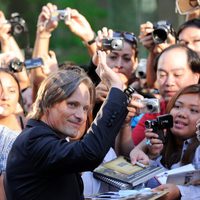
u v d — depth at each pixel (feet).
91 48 41.27
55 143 26.66
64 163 26.50
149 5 68.64
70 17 41.45
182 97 32.78
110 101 27.22
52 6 42.19
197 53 38.01
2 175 30.76
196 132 31.45
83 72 28.45
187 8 41.52
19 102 37.40
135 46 39.65
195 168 32.07
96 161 26.63
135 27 73.51
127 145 33.94
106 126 26.84
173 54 35.94
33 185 26.81
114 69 39.17
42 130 27.04
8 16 81.71
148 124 32.40
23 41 49.32
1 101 35.06
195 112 32.63
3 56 40.11
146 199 28.48
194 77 36.06
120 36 39.42
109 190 32.09
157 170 31.01
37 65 40.01
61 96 27.17
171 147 32.96
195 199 30.63
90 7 83.10
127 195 28.89
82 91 27.37
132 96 32.96
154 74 40.73
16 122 35.73
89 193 31.73
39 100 27.63
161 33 39.96
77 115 27.30
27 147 26.84
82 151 26.43
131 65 39.52
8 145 31.71
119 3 75.66
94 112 34.32
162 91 36.09
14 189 27.02
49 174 26.78
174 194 30.48
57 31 80.07
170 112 33.04
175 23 53.42
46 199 26.84
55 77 27.50
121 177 30.71
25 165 26.84
